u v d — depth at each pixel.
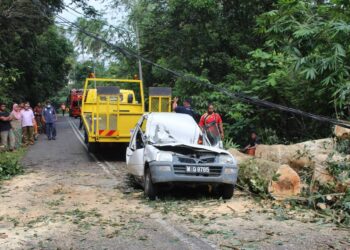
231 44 20.05
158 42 21.89
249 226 7.31
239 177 10.57
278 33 13.54
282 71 14.13
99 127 15.72
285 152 10.94
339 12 12.19
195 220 7.69
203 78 18.12
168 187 9.61
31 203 9.05
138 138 10.95
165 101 16.53
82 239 6.60
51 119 23.30
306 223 7.52
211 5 19.25
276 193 9.30
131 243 6.39
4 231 7.05
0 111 17.62
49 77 36.97
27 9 18.67
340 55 11.46
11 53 24.88
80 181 11.64
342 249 6.11
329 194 8.37
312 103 13.77
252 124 15.39
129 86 21.58
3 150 17.47
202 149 9.44
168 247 6.20
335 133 10.78
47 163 15.03
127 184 11.16
